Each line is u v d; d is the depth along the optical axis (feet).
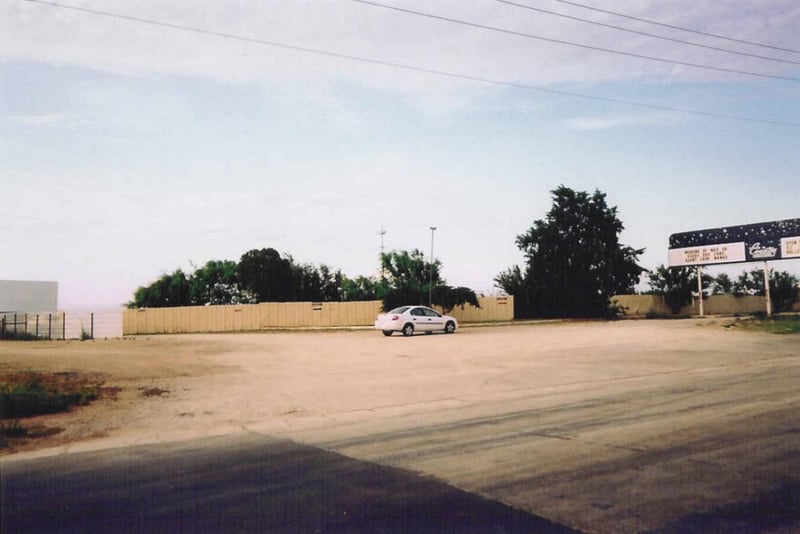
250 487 23.49
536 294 172.45
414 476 24.67
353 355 77.10
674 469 24.90
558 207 176.14
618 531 18.61
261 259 176.35
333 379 55.98
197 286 176.76
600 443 29.60
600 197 176.55
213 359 72.08
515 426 34.47
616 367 64.18
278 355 77.15
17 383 48.32
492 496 21.95
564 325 143.02
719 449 27.89
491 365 66.33
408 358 73.41
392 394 48.01
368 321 156.35
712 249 160.25
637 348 82.94
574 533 18.51
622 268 175.11
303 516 20.10
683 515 19.84
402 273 169.99
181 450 30.25
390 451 29.17
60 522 19.76
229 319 155.33
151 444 31.78
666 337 99.04
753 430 31.60
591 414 37.68
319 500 21.76
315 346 90.53
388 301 152.56
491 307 162.30
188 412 40.83
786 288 193.67
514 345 88.89
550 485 23.13
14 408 39.96
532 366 65.21
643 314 183.01
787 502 20.94
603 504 20.95
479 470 25.36
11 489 23.61
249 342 99.40
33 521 19.88
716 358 71.92
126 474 25.68
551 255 173.37
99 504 21.58
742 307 196.44
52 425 36.70
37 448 31.19
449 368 63.93
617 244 176.96
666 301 187.32
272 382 54.03
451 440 31.27
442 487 23.11
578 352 78.64
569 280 171.42
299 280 181.37
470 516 19.97
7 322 129.29
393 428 35.12
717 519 19.45
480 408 41.50
